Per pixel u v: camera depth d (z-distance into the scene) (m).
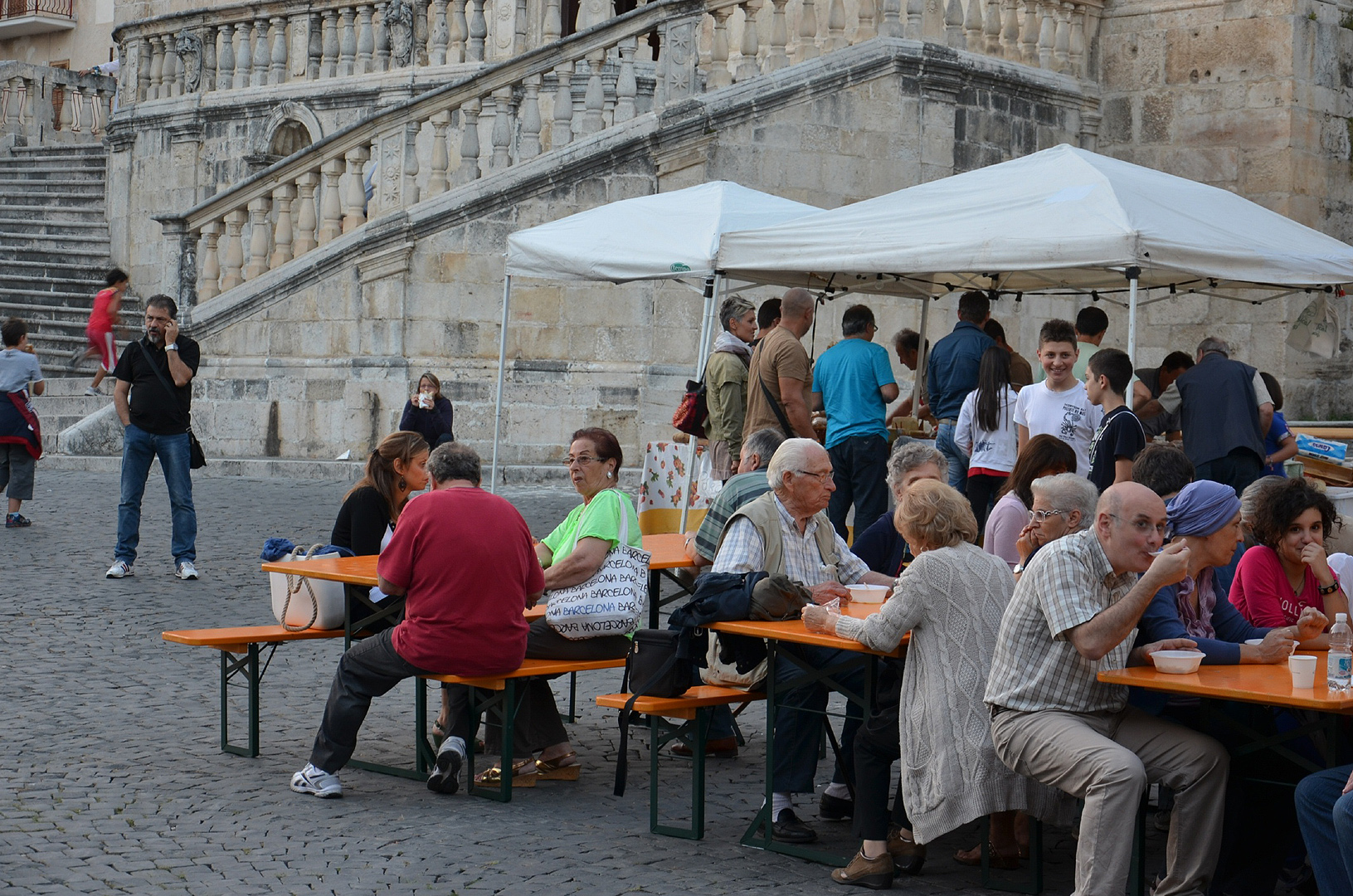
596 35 17.55
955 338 10.68
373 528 7.61
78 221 26.64
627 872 5.32
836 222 9.24
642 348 17.77
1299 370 18.27
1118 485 4.91
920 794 5.12
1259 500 5.75
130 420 11.04
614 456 6.74
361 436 18.02
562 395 17.80
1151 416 10.19
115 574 11.00
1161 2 18.81
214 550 12.30
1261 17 18.12
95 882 5.02
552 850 5.56
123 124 26.05
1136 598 4.71
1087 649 4.78
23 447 13.38
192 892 4.95
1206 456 9.43
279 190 19.05
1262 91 18.16
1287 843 5.14
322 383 18.30
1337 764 4.73
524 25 23.05
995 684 5.00
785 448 6.19
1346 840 4.35
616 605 6.49
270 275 18.66
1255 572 5.73
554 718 6.59
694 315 17.22
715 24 17.48
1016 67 18.12
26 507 14.67
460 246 17.81
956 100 17.55
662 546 8.10
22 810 5.83
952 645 5.15
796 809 6.33
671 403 17.17
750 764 6.97
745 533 6.10
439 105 18.05
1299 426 14.30
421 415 14.66
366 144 18.48
